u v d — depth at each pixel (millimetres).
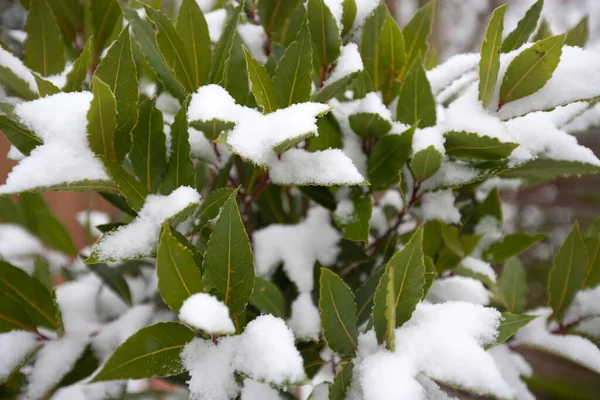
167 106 540
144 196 349
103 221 667
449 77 488
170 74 430
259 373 300
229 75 413
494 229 492
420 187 436
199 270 317
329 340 332
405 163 444
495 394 298
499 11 371
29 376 399
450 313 349
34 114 339
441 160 400
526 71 387
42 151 328
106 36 465
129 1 455
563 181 1824
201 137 437
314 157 364
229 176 441
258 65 361
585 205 1822
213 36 502
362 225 416
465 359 309
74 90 402
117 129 353
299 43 373
